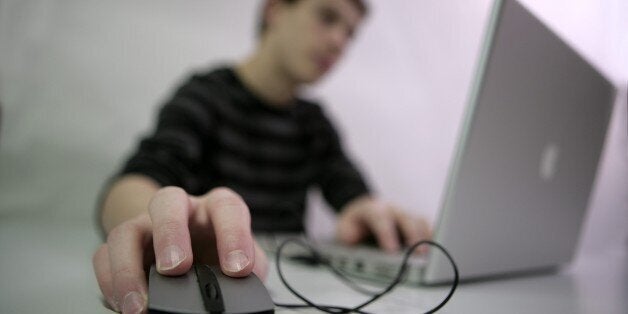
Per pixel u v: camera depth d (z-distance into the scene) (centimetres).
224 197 35
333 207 117
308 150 126
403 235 68
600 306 39
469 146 37
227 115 107
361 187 117
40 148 107
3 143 103
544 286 48
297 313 31
